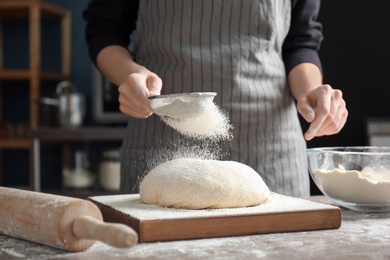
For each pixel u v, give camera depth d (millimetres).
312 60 1812
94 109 3902
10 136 4031
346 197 1374
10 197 1145
